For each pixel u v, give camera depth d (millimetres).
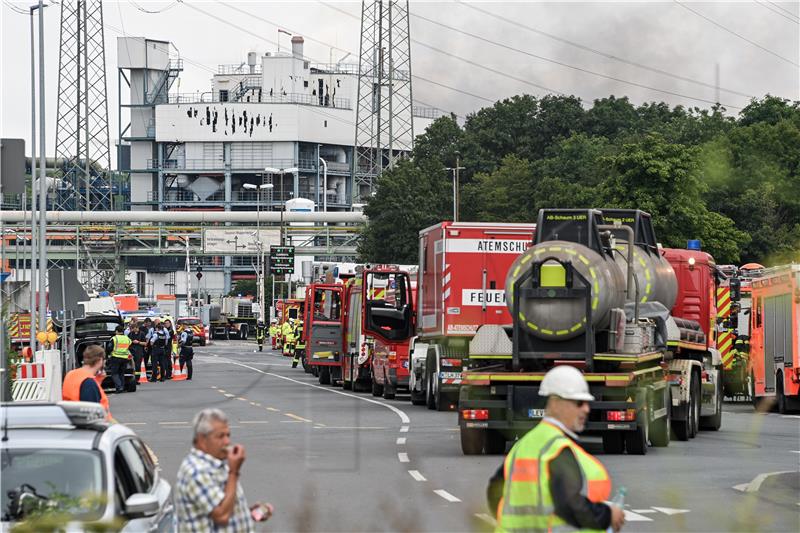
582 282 46188
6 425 20047
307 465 44500
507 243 72625
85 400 34844
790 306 75688
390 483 39000
